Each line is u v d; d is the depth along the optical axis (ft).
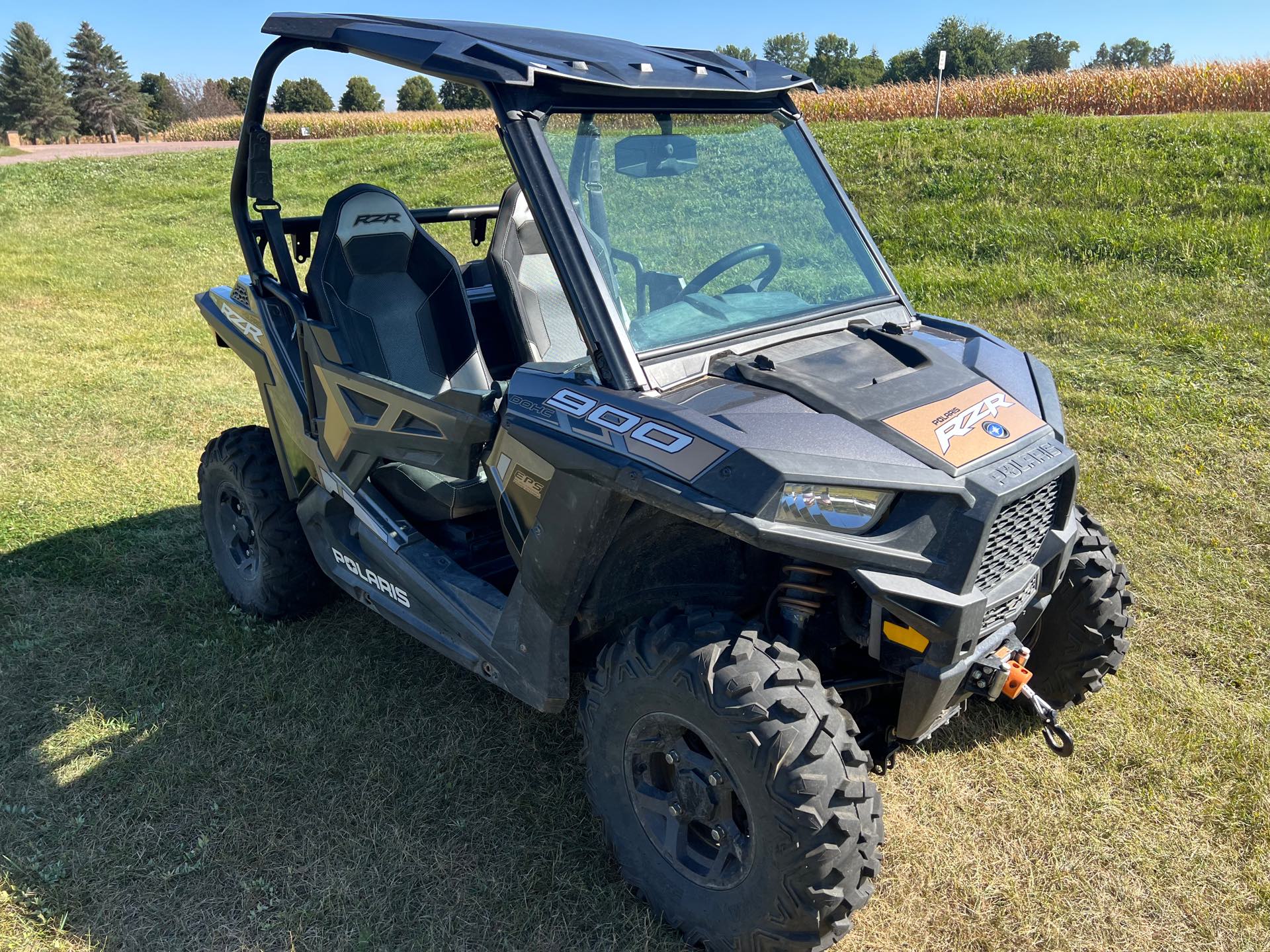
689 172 8.33
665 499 6.45
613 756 7.51
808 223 9.09
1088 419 16.89
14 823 8.75
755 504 6.22
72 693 10.68
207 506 12.61
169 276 33.78
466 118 100.53
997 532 6.82
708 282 8.20
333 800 9.03
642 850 7.55
